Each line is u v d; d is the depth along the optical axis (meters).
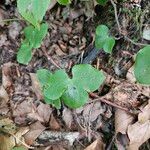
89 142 0.38
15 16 0.46
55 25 0.45
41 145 0.37
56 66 0.42
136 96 0.38
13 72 0.42
